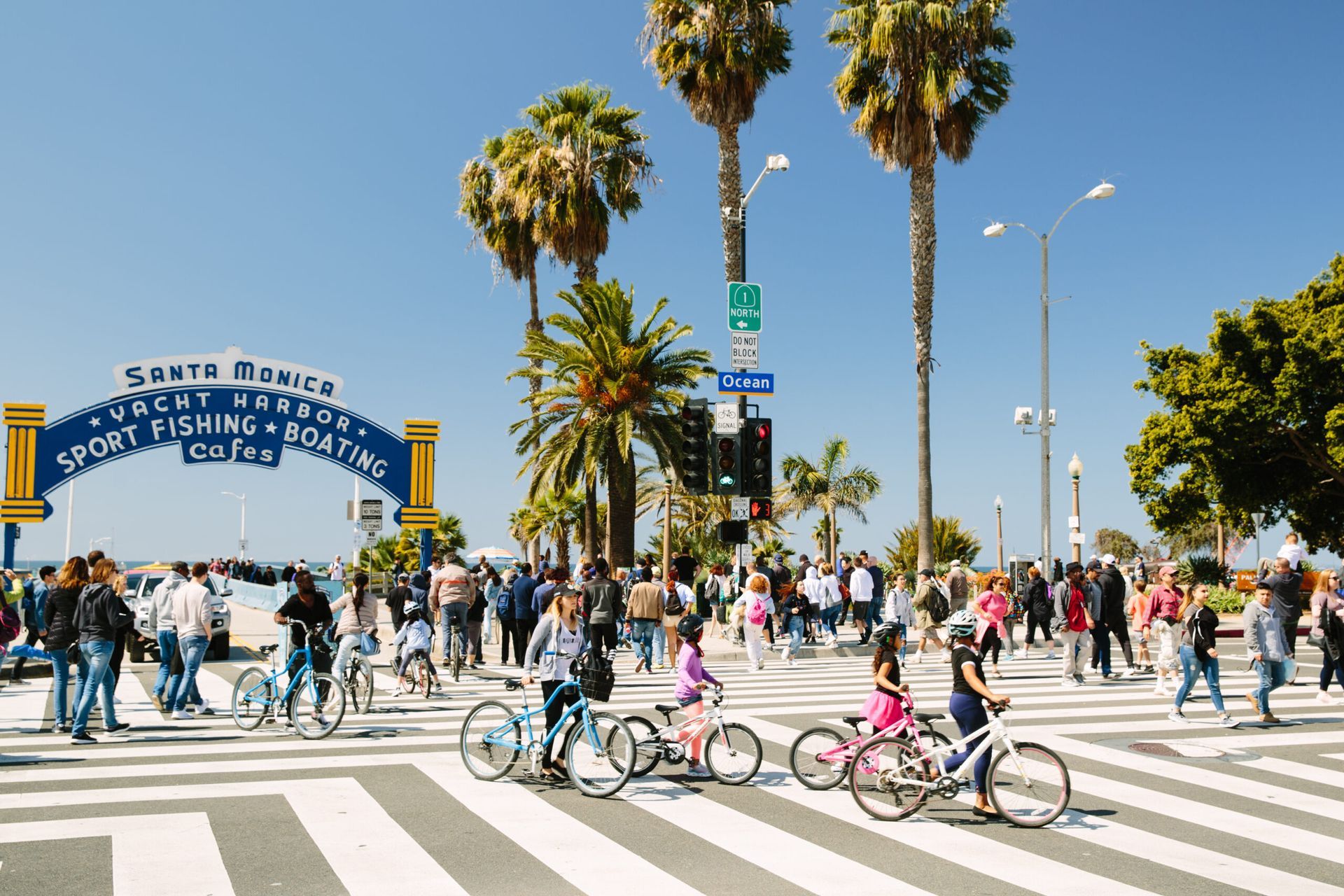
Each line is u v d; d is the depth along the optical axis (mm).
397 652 14211
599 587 16688
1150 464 31141
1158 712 12398
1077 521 29250
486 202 34156
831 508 48188
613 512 28109
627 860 6324
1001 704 7336
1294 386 27859
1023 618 27141
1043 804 7242
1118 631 16266
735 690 14562
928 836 6961
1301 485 30641
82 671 10391
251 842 6629
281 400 23531
